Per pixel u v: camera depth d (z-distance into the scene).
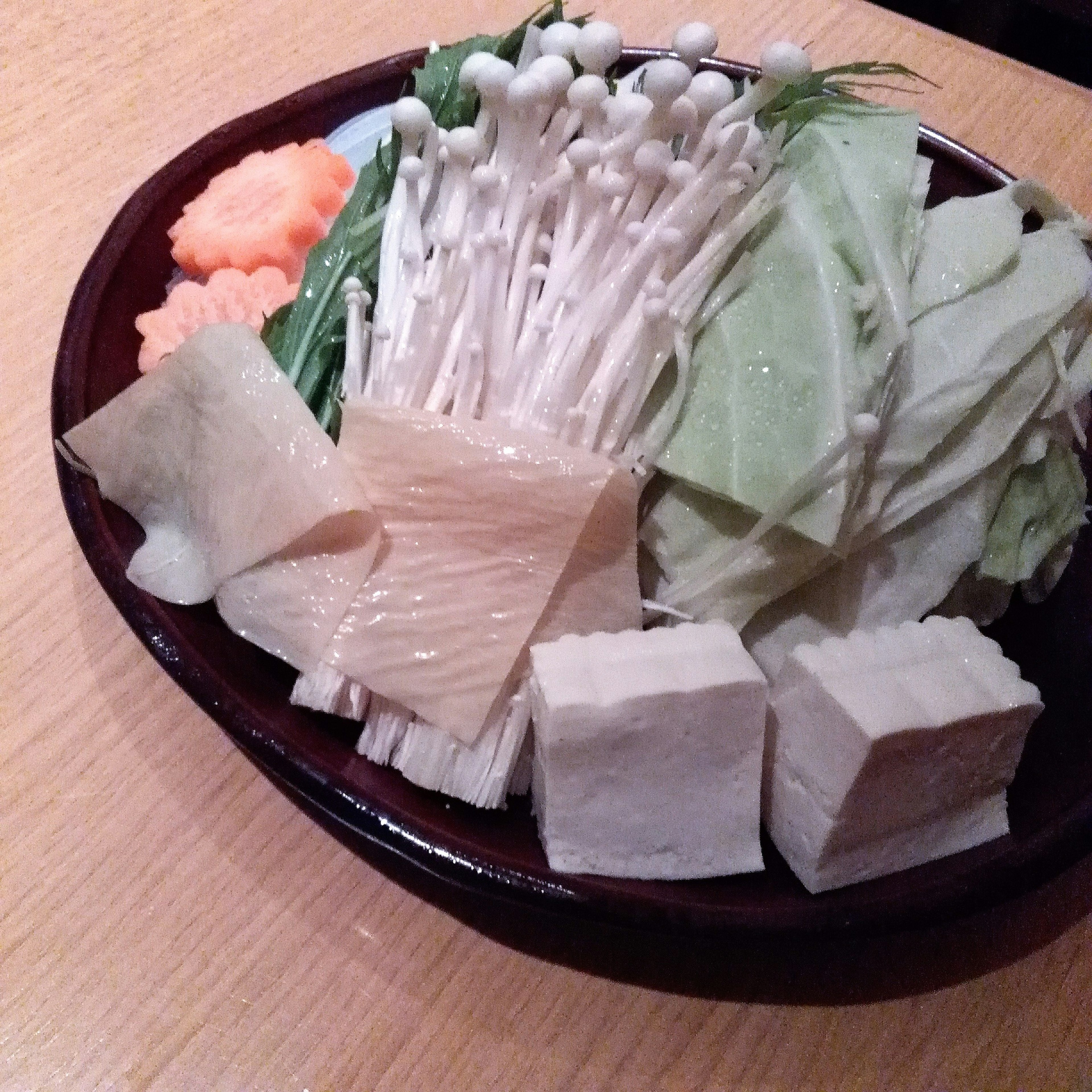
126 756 0.23
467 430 0.21
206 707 0.20
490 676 0.21
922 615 0.24
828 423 0.22
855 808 0.20
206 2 0.36
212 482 0.22
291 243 0.29
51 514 0.26
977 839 0.21
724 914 0.19
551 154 0.24
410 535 0.21
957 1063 0.21
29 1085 0.19
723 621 0.22
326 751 0.21
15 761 0.22
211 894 0.21
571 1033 0.21
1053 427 0.25
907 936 0.22
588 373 0.23
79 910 0.21
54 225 0.31
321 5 0.37
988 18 0.46
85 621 0.24
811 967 0.21
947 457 0.23
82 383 0.24
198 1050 0.20
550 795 0.20
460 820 0.21
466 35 0.36
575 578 0.22
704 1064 0.20
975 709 0.20
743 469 0.22
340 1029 0.20
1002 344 0.23
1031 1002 0.21
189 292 0.27
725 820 0.21
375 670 0.21
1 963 0.20
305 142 0.31
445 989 0.21
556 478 0.21
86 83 0.34
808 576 0.23
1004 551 0.24
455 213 0.23
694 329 0.23
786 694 0.21
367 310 0.24
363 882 0.22
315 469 0.21
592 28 0.23
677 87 0.22
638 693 0.20
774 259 0.23
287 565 0.21
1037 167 0.33
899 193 0.23
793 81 0.23
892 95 0.35
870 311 0.22
